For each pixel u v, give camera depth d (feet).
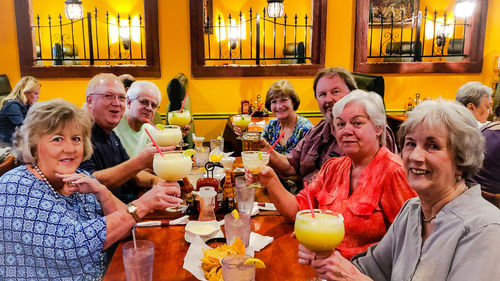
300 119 11.14
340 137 6.20
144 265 4.53
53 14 23.85
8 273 5.00
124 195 8.60
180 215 7.01
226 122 19.53
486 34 19.76
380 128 6.23
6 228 4.87
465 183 4.35
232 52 24.62
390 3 23.77
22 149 5.07
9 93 17.98
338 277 4.32
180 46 18.80
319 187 6.88
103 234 4.94
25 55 18.30
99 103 8.23
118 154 8.86
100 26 24.12
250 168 6.39
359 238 6.07
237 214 5.54
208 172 8.02
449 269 3.91
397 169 5.90
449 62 19.79
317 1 18.75
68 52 20.97
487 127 8.89
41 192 4.97
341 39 19.26
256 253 5.57
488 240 3.67
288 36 24.95
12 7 18.02
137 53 24.38
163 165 5.79
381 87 11.31
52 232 4.83
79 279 5.07
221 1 24.14
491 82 20.08
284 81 11.08
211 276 4.75
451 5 23.47
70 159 5.18
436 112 4.05
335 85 8.46
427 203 4.41
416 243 4.36
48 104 5.05
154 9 18.30
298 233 4.39
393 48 21.57
